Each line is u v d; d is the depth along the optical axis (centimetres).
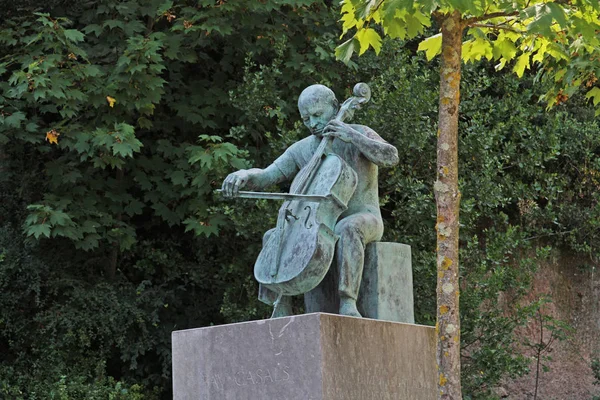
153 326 1708
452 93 911
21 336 1619
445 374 864
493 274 1639
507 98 1812
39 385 1562
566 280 1980
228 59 1741
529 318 1902
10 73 1698
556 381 1912
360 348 880
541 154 1792
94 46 1664
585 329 1980
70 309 1598
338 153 975
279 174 995
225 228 1638
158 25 1786
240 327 895
